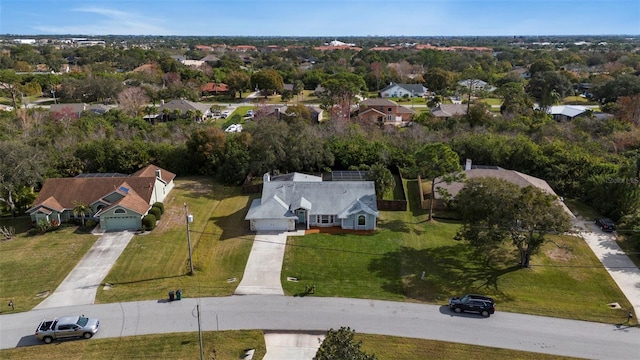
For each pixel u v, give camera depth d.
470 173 53.12
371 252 41.09
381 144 63.81
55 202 47.62
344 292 34.75
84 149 60.47
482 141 62.19
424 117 85.88
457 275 37.28
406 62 177.62
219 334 29.64
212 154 61.81
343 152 62.62
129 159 60.88
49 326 29.03
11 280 36.38
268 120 67.19
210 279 36.66
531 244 36.59
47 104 114.88
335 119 79.81
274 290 34.94
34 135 68.06
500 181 38.09
